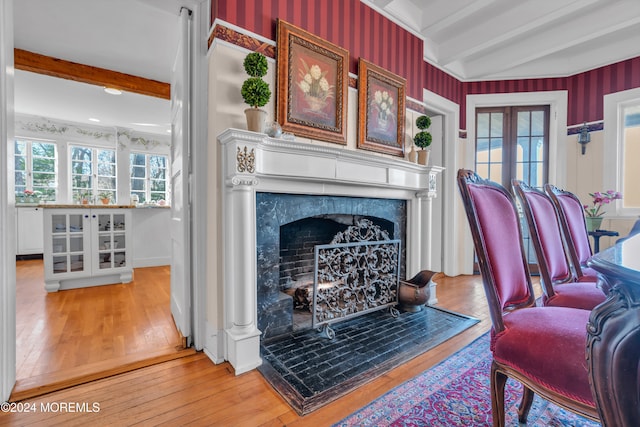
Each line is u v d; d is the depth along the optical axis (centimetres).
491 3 281
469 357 182
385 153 271
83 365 169
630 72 342
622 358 61
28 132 530
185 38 190
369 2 261
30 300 291
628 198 354
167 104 439
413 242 285
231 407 136
